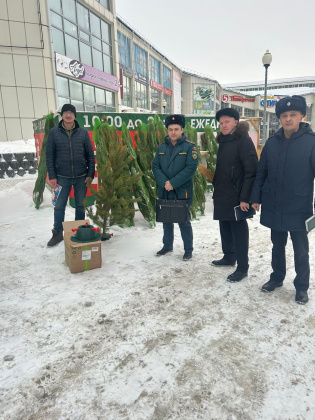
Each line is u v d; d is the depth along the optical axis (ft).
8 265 11.41
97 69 73.00
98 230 11.73
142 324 7.61
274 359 6.31
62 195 13.50
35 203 20.33
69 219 17.56
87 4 67.87
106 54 79.51
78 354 6.54
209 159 21.08
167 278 10.21
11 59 54.39
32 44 55.47
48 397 5.43
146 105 122.11
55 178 13.42
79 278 10.27
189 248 11.76
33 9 54.39
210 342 6.88
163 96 140.15
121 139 16.85
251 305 8.43
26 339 7.06
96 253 10.86
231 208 9.60
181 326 7.51
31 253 12.61
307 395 5.38
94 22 72.90
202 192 18.62
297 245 8.38
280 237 8.78
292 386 5.59
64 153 13.12
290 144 7.95
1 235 15.05
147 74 118.93
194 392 5.50
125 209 13.17
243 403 5.25
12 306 8.50
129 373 5.98
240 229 9.77
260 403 5.24
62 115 12.80
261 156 8.82
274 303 8.51
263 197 8.79
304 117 7.94
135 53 107.34
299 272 8.48
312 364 6.15
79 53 67.31
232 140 9.45
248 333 7.18
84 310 8.27
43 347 6.78
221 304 8.52
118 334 7.22
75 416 5.05
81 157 13.41
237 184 9.45
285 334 7.12
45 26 55.98
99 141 16.16
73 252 10.44
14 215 19.13
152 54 122.31
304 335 7.07
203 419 4.95
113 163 12.73
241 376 5.85
